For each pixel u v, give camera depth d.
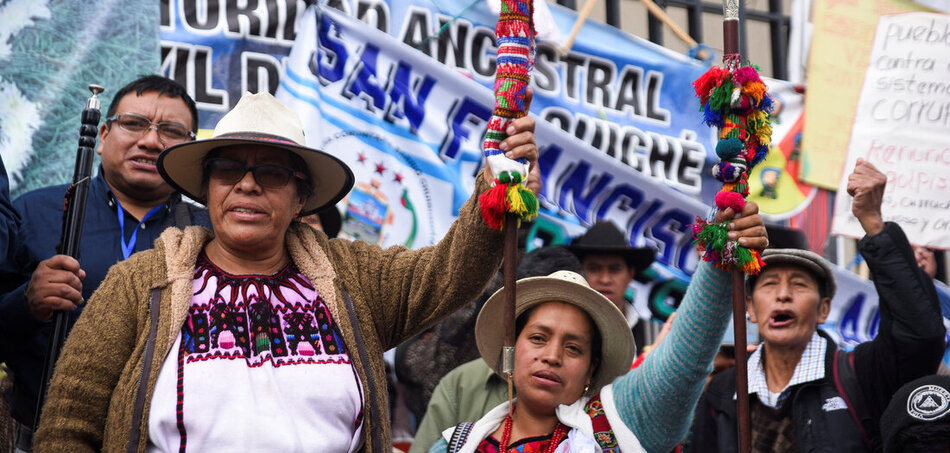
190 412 2.47
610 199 5.60
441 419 4.04
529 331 3.12
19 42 4.63
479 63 5.46
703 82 2.92
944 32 6.28
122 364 2.56
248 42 4.96
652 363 3.01
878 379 3.82
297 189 2.79
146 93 3.81
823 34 6.18
